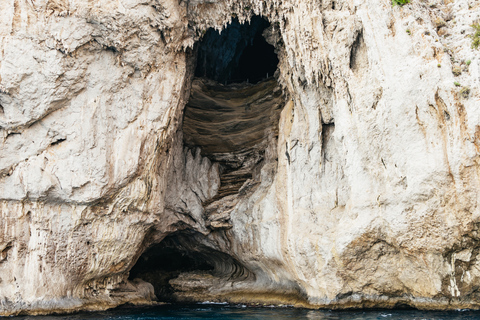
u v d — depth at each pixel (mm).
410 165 11289
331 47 12828
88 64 13203
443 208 10844
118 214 13742
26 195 12492
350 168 12555
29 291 12477
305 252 13344
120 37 13164
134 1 13211
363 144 12250
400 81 11516
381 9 12016
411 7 11883
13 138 12609
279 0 13656
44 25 12477
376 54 12055
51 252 12883
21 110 12492
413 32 11594
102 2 12883
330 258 12680
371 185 12109
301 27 13172
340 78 12781
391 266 12070
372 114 12086
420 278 11711
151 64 13977
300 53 13609
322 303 13008
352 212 12320
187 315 12797
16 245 12555
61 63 12656
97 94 13305
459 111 10812
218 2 14523
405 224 11320
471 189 10547
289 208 14375
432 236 11055
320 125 13891
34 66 12422
